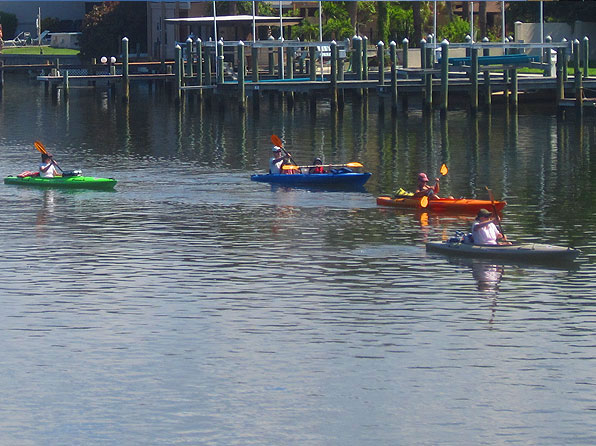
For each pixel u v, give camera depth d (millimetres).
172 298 38531
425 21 127562
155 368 32000
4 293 39125
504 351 33188
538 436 27828
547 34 122438
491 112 99688
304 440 27719
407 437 27828
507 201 56156
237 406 29531
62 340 34219
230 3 134375
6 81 146375
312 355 32906
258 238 47844
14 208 55000
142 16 151500
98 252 45312
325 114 101750
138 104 113500
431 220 51625
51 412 29203
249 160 72250
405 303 37844
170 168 68750
